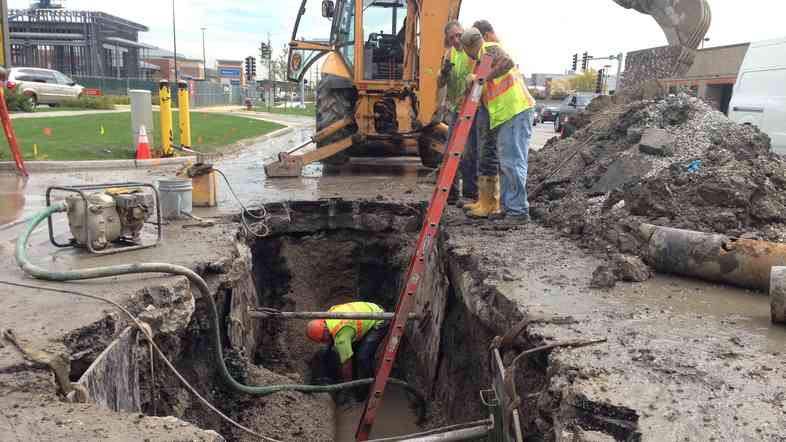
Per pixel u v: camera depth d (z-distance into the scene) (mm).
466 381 4332
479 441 3248
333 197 6672
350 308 5586
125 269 3340
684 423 2201
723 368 2617
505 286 3801
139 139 9992
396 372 6047
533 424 2871
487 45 5148
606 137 6926
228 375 4195
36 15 50438
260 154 12000
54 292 3240
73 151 10016
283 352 5922
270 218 6281
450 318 4934
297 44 9695
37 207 5797
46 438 2092
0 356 2500
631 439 2186
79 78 40594
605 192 5836
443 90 7570
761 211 4480
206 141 13539
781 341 2930
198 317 3947
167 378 3480
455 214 6043
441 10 7660
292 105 49562
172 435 2166
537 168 7496
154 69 56344
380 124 9031
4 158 9016
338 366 6039
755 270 3645
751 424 2184
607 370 2600
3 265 3723
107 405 2738
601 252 4555
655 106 6570
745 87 8398
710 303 3500
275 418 4535
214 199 6086
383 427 5172
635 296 3623
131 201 4117
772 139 7848
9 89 20016
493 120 5316
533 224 5605
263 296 6164
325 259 6676
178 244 4473
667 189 4738
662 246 4004
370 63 8586
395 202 6516
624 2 8656
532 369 3109
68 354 2578
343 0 8898
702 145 5555
